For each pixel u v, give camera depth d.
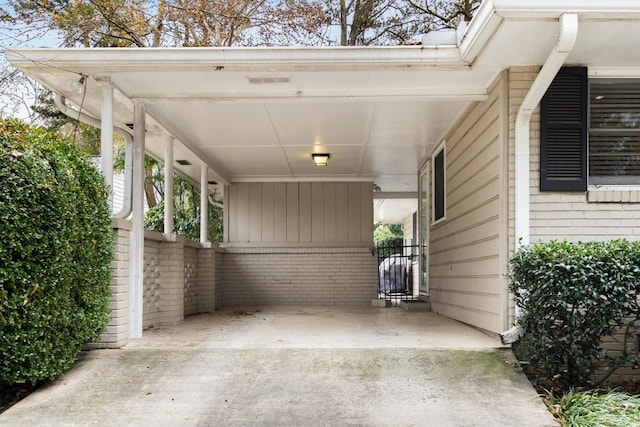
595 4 3.92
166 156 7.12
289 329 6.04
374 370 4.20
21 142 3.80
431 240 8.82
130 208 5.48
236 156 8.88
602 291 3.95
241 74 5.10
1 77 10.17
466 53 4.71
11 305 3.64
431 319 7.17
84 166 4.44
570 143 4.98
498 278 5.05
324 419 3.45
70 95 5.68
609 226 4.93
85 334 4.41
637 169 5.08
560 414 3.62
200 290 8.60
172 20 11.92
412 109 6.32
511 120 4.97
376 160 9.30
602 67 5.08
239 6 11.95
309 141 7.88
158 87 5.48
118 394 3.85
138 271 5.43
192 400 3.73
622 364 4.18
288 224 10.69
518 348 4.70
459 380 4.01
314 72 5.04
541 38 4.35
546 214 4.95
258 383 3.98
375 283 10.56
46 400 3.76
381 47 4.83
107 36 11.24
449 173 7.41
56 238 3.91
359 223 10.69
